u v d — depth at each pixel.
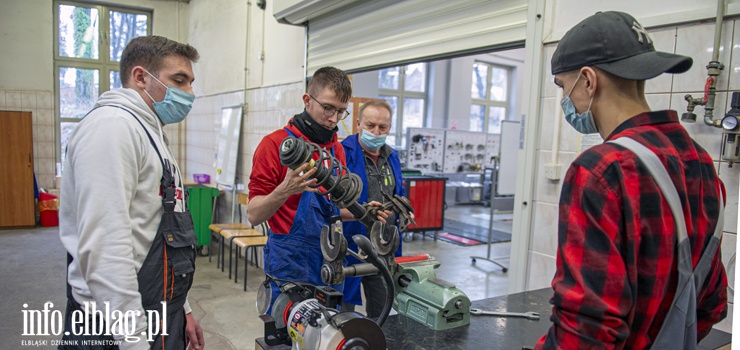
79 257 1.06
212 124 5.73
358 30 3.25
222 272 4.33
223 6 5.41
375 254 1.09
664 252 0.75
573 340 0.73
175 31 6.68
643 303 0.76
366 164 2.17
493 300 1.60
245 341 2.89
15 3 5.96
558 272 0.79
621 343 0.73
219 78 5.55
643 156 0.74
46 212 5.87
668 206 0.75
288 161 1.13
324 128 1.64
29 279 3.87
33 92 6.12
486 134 7.59
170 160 1.27
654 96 1.67
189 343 1.46
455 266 4.84
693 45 1.57
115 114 1.12
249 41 4.82
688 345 0.82
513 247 2.19
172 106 1.31
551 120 2.01
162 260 1.20
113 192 1.07
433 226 5.83
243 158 4.91
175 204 1.26
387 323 1.39
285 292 1.21
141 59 1.28
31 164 5.75
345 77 1.61
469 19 2.43
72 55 6.41
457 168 7.33
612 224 0.73
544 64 2.03
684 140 0.83
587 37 0.83
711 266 0.88
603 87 0.83
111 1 6.34
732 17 1.47
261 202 1.41
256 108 4.67
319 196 1.59
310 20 3.75
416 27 2.78
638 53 0.80
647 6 1.68
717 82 1.51
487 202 8.91
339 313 1.03
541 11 2.02
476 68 9.30
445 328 1.35
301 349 1.06
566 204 0.78
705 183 0.85
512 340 1.28
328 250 1.09
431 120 8.60
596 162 0.76
